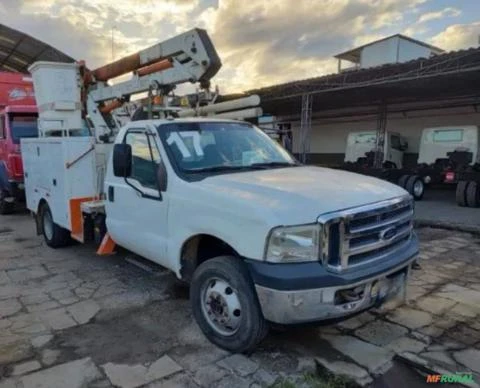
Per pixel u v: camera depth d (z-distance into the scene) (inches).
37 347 133.6
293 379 114.6
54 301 172.2
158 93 208.7
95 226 206.7
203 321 136.3
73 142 214.5
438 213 378.9
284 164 166.6
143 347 133.3
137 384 113.0
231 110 212.1
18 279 199.9
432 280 191.9
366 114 750.5
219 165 153.8
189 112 207.2
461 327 144.5
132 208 167.0
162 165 149.2
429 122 656.4
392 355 126.9
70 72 258.7
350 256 114.3
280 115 890.1
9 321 153.1
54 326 148.9
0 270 214.5
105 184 187.2
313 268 109.0
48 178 240.7
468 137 506.9
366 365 121.6
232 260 126.3
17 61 829.8
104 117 259.9
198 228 132.6
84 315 158.2
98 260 229.9
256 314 119.8
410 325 146.2
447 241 271.0
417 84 530.0
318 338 137.6
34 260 232.1
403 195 136.7
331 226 110.5
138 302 170.6
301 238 109.8
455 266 214.1
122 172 161.2
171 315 157.6
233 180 134.7
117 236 181.8
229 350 128.7
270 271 110.0
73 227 217.6
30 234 304.2
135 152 165.8
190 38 183.6
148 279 197.9
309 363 122.8
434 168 484.1
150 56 207.8
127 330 145.5
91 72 256.7
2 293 181.6
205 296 135.9
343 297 112.6
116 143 175.8
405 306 161.6
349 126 784.3
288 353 128.6
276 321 112.2
